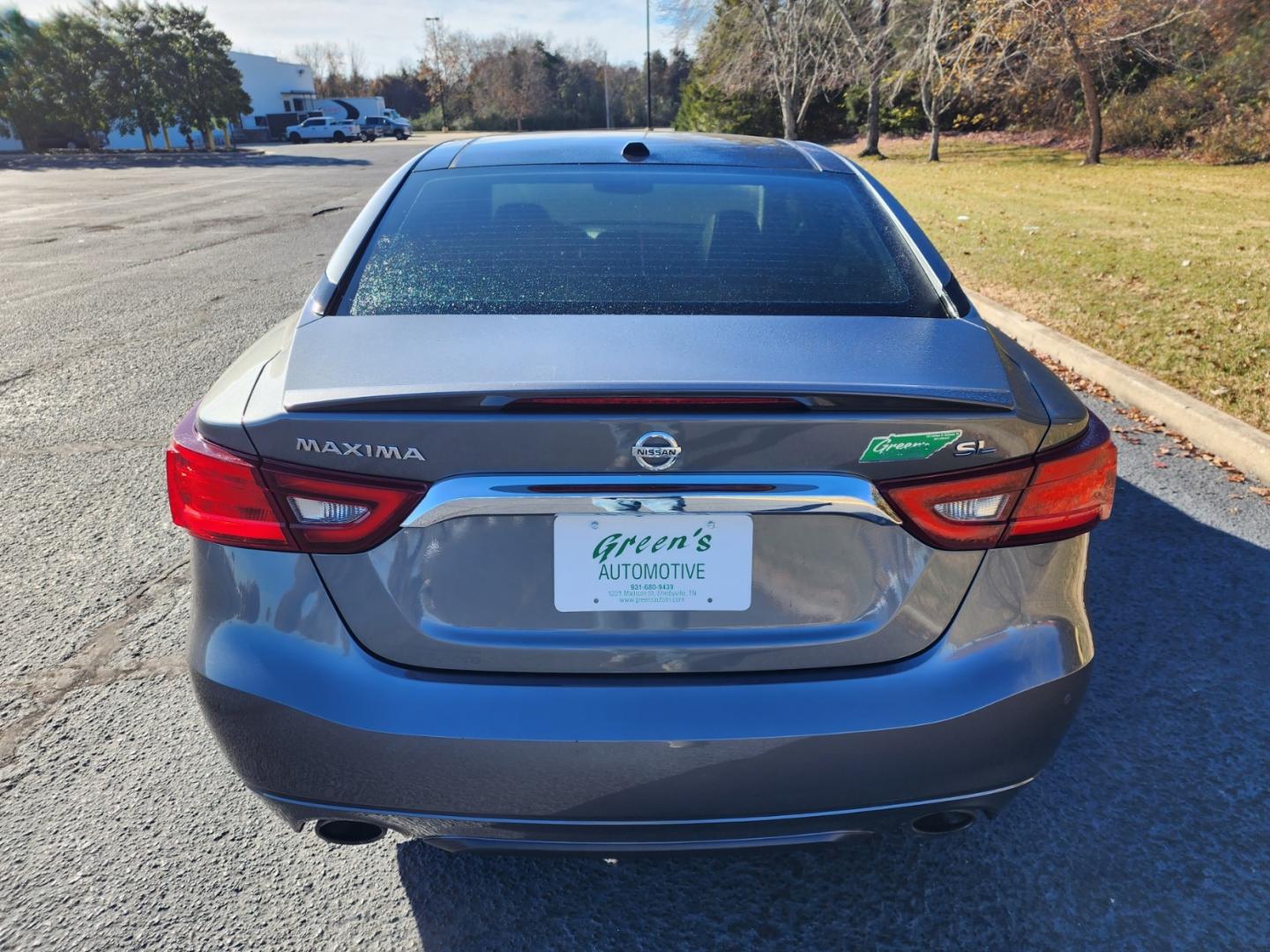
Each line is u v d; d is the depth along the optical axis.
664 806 1.51
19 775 2.29
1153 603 3.03
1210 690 2.59
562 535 1.45
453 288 1.79
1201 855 2.03
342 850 2.06
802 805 1.52
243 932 1.84
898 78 26.78
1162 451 4.30
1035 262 8.55
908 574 1.50
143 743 2.41
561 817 1.52
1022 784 1.64
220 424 1.49
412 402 1.38
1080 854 2.03
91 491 3.98
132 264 10.03
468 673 1.51
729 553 1.47
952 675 1.52
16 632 2.92
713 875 1.99
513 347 1.54
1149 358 5.40
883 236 2.04
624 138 2.61
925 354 1.55
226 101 43.44
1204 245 9.29
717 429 1.38
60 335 6.72
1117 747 2.37
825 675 1.51
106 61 39.88
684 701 1.48
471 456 1.39
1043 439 1.50
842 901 1.92
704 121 41.38
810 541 1.47
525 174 2.31
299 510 1.48
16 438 4.63
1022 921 1.86
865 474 1.43
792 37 29.28
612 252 1.92
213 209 15.98
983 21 20.08
